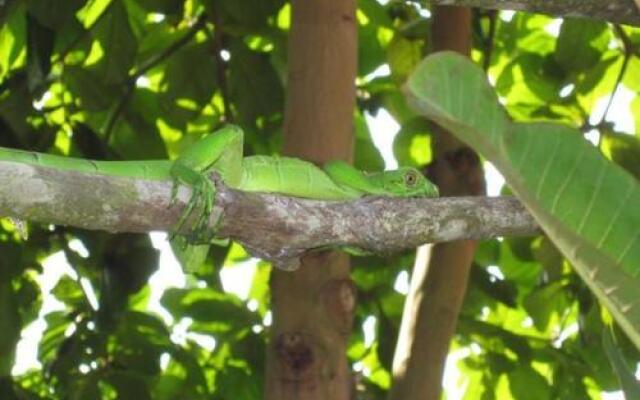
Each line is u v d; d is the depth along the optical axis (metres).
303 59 8.63
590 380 10.91
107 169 5.71
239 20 10.73
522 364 10.63
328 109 8.53
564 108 11.66
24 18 10.89
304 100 8.56
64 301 11.04
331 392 8.20
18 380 11.09
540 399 10.59
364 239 5.29
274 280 8.45
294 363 8.18
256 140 11.15
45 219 4.68
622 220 3.27
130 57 10.59
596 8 4.80
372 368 11.90
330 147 8.48
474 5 4.86
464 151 9.60
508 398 10.74
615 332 10.60
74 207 4.70
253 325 10.74
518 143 3.22
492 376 10.71
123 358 10.49
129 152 11.20
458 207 5.36
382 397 11.17
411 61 11.29
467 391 10.93
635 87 11.54
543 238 11.05
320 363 8.18
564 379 10.73
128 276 10.66
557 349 10.91
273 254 5.30
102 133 11.46
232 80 10.95
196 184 5.07
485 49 11.75
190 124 11.62
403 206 5.32
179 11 10.87
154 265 10.71
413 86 3.12
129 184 4.84
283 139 8.69
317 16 8.66
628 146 10.69
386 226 5.28
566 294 11.13
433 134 10.13
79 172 4.74
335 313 8.31
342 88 8.60
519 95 11.98
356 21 8.81
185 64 10.92
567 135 3.24
